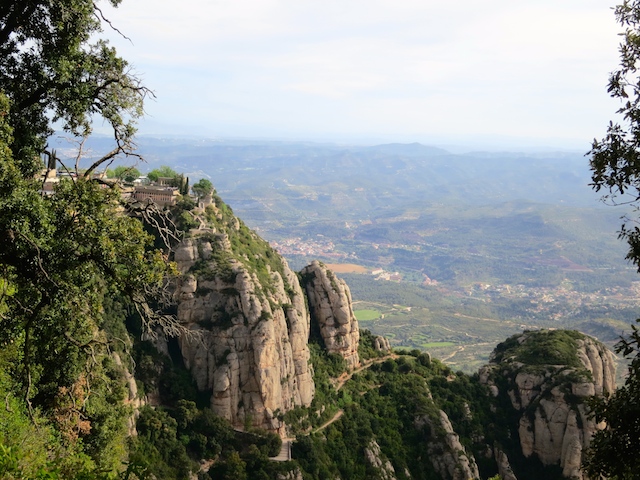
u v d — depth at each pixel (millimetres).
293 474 82875
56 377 47875
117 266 32562
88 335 41062
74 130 35844
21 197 29141
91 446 52531
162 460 77250
